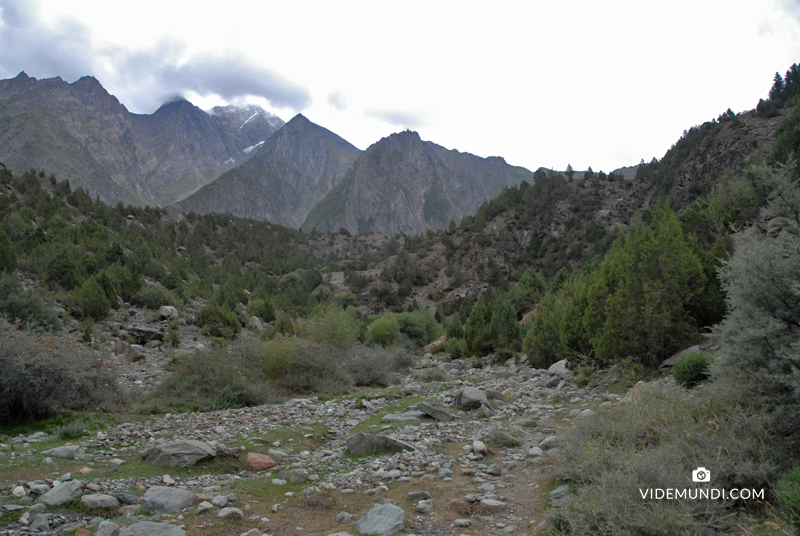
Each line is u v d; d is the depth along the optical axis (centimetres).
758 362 508
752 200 1816
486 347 2403
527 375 1648
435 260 11319
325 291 8112
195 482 551
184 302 3866
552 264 9050
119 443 728
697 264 1155
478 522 449
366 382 1673
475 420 970
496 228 11562
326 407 1155
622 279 1243
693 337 1094
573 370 1431
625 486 397
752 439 442
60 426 808
